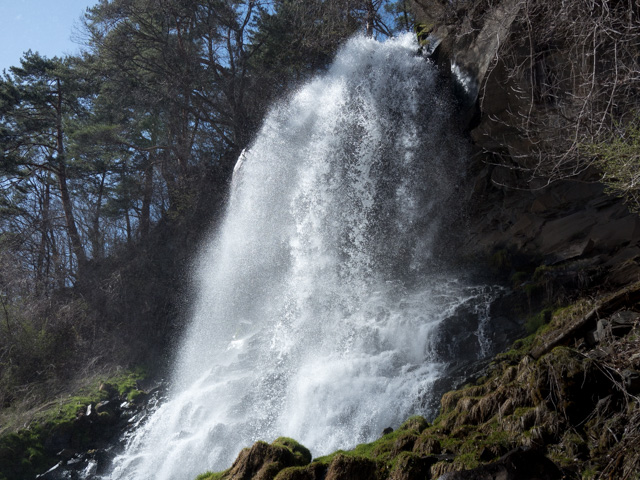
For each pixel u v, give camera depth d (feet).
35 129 81.92
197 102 76.07
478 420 16.90
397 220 36.42
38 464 35.27
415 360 26.58
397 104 37.96
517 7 23.07
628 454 12.41
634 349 14.99
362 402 24.50
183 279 60.34
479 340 24.80
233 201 53.98
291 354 33.19
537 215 29.94
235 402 31.12
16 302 60.90
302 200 41.57
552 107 22.85
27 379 48.80
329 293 35.76
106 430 37.86
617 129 15.71
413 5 41.73
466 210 34.32
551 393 15.15
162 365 48.93
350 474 14.96
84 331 57.21
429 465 14.56
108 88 75.56
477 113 33.04
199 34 77.15
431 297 29.76
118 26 75.25
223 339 48.21
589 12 18.03
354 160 39.04
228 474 17.66
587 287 22.94
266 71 72.43
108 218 93.61
